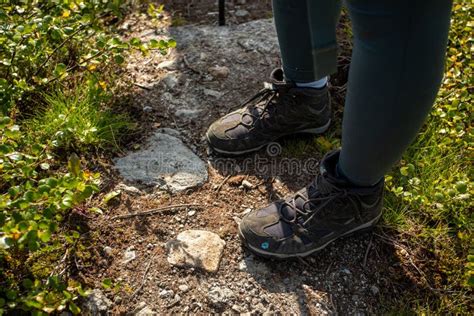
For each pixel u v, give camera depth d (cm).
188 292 166
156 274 170
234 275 171
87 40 235
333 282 171
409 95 129
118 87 228
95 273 169
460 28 241
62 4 210
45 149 192
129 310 161
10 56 206
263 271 172
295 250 169
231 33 265
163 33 265
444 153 208
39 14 216
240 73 243
